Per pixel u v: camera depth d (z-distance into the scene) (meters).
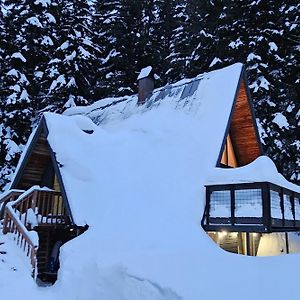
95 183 12.19
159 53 26.38
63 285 9.23
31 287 9.35
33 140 13.72
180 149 12.89
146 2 27.81
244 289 6.81
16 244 10.89
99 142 13.95
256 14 18.89
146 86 17.47
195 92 15.03
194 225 10.31
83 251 9.82
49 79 23.23
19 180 14.37
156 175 12.25
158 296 7.33
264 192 9.99
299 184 17.33
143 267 8.16
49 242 13.29
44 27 22.98
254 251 13.70
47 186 15.44
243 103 14.44
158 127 14.33
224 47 19.61
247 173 10.46
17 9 23.00
